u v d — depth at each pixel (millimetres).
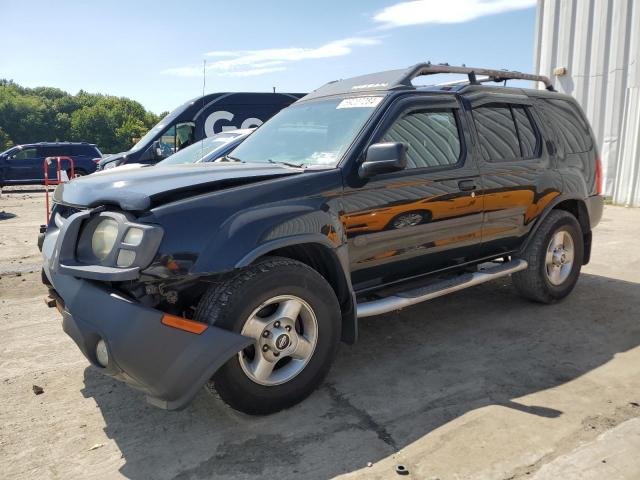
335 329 3475
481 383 3699
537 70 13930
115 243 2941
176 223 2936
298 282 3250
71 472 2836
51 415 3402
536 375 3809
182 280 3049
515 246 4977
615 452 2855
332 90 4680
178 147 13078
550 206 5070
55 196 3770
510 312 5133
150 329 2832
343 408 3398
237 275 3105
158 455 2967
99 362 3025
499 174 4578
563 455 2840
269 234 3145
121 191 3105
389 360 4105
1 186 22922
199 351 2865
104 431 3219
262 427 3203
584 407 3336
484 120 4637
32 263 7730
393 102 4020
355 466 2812
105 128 119812
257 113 13578
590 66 12992
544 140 5109
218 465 2863
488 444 2961
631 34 12227
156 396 2947
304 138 4164
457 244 4363
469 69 4777
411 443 3000
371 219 3717
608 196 13016
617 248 7965
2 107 122188
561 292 5293
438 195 4094
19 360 4234
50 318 5223
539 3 13648
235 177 3297
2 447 3059
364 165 3535
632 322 4840
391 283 4102
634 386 3609
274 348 3188
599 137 13023
